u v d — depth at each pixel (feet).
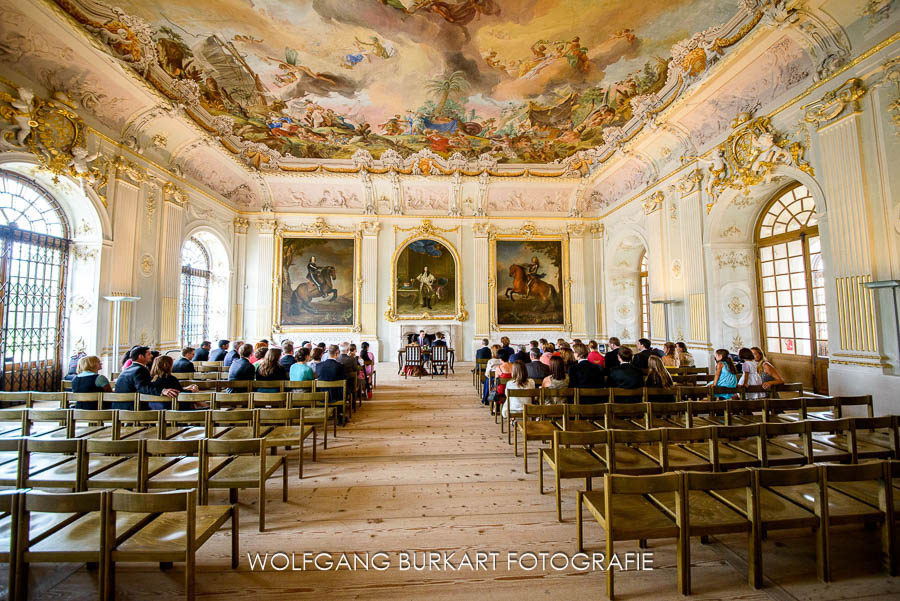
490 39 28.96
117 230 28.32
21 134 21.89
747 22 23.11
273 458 12.46
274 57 30.01
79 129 24.89
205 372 26.30
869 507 8.86
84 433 14.40
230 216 45.21
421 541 10.19
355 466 15.58
